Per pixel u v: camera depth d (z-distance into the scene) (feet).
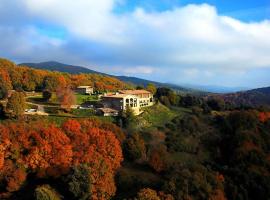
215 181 277.03
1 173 286.87
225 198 263.70
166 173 308.19
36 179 299.79
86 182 262.88
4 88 541.34
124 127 460.14
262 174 297.94
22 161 298.97
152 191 245.04
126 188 289.53
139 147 349.00
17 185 281.54
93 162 282.15
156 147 372.99
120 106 522.88
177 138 405.80
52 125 356.59
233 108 619.26
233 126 432.25
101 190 266.36
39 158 300.40
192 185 261.44
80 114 488.44
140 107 553.64
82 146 324.80
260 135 391.86
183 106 617.62
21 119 417.69
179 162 344.08
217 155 377.91
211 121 492.95
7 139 304.71
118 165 324.19
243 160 329.93
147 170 327.67
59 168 298.15
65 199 268.21
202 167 302.86
